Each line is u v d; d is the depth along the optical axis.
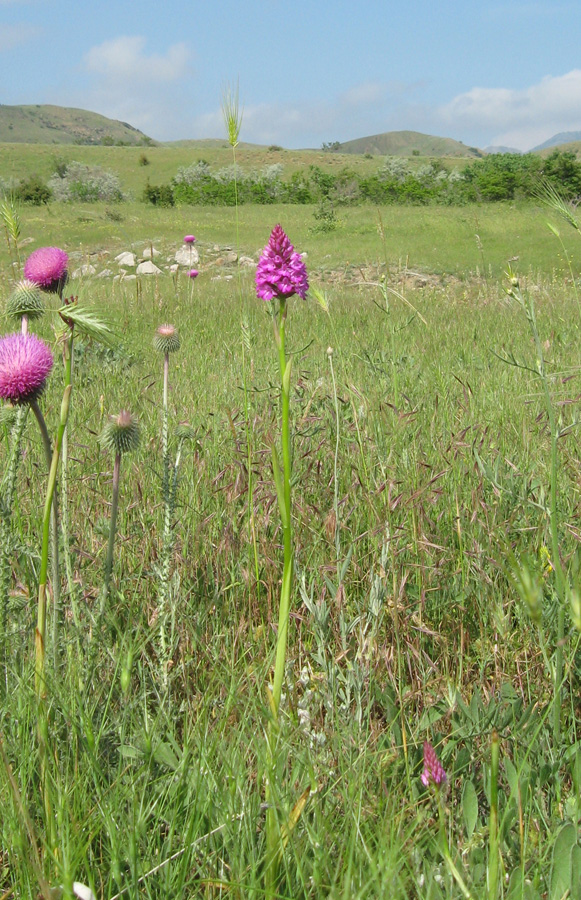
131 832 1.71
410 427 4.39
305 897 1.57
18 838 1.61
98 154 92.06
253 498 3.54
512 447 4.13
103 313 2.04
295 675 2.56
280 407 4.49
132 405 5.32
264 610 3.01
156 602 2.86
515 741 2.12
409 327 9.25
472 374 6.05
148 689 2.46
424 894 1.64
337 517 2.82
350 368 5.82
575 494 3.51
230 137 2.78
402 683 2.59
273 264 1.74
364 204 45.78
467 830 1.91
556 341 7.29
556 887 1.67
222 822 1.83
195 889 1.71
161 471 3.82
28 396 1.94
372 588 2.55
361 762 1.97
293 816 1.64
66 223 31.44
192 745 2.07
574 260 20.39
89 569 2.96
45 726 1.87
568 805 1.93
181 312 10.98
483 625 2.82
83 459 4.06
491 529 3.16
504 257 22.14
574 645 2.51
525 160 60.56
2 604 2.18
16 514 3.01
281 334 1.78
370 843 1.72
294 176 54.06
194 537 3.39
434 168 65.19
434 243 26.36
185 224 33.53
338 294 13.59
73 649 2.34
